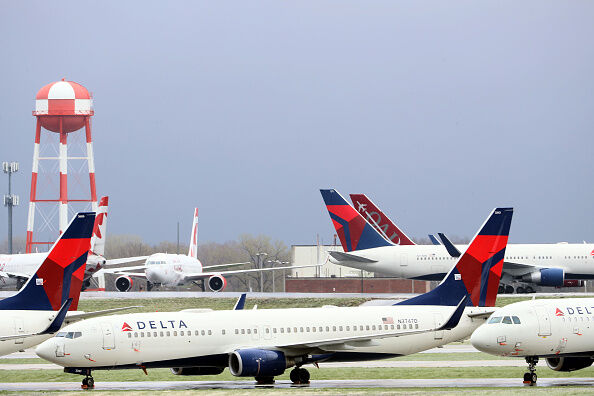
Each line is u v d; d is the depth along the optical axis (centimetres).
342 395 17838
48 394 18888
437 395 17625
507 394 17775
